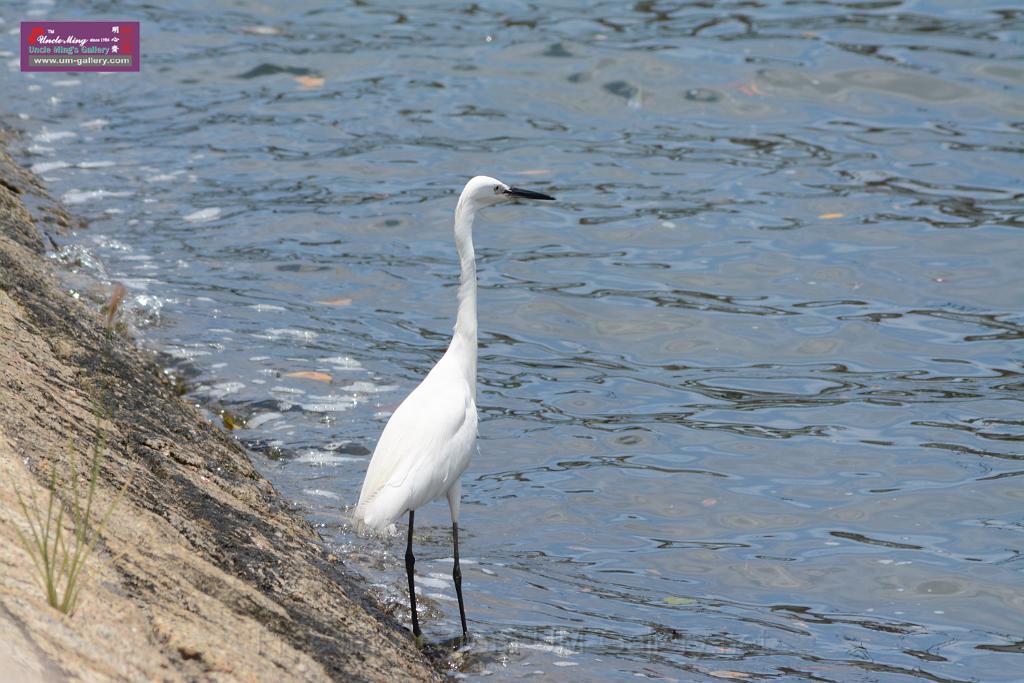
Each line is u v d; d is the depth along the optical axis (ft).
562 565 33.04
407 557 28.68
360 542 32.65
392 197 59.41
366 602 28.68
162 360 41.78
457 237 31.78
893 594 32.12
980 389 43.16
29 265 41.16
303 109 70.18
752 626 30.40
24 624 17.03
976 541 34.50
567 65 75.25
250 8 87.40
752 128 67.56
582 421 41.34
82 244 50.08
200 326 44.96
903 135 65.82
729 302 50.08
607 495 36.78
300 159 63.46
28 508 21.24
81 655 17.24
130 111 69.26
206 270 50.34
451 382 30.50
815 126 67.41
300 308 47.98
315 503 34.27
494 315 49.03
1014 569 33.17
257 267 51.31
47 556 18.80
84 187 57.88
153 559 22.54
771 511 36.11
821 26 79.92
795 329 47.88
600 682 27.35
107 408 30.89
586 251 54.65
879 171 61.72
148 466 28.27
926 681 28.14
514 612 30.40
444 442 28.63
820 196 59.21
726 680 27.76
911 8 82.53
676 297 50.55
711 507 36.32
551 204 59.00
